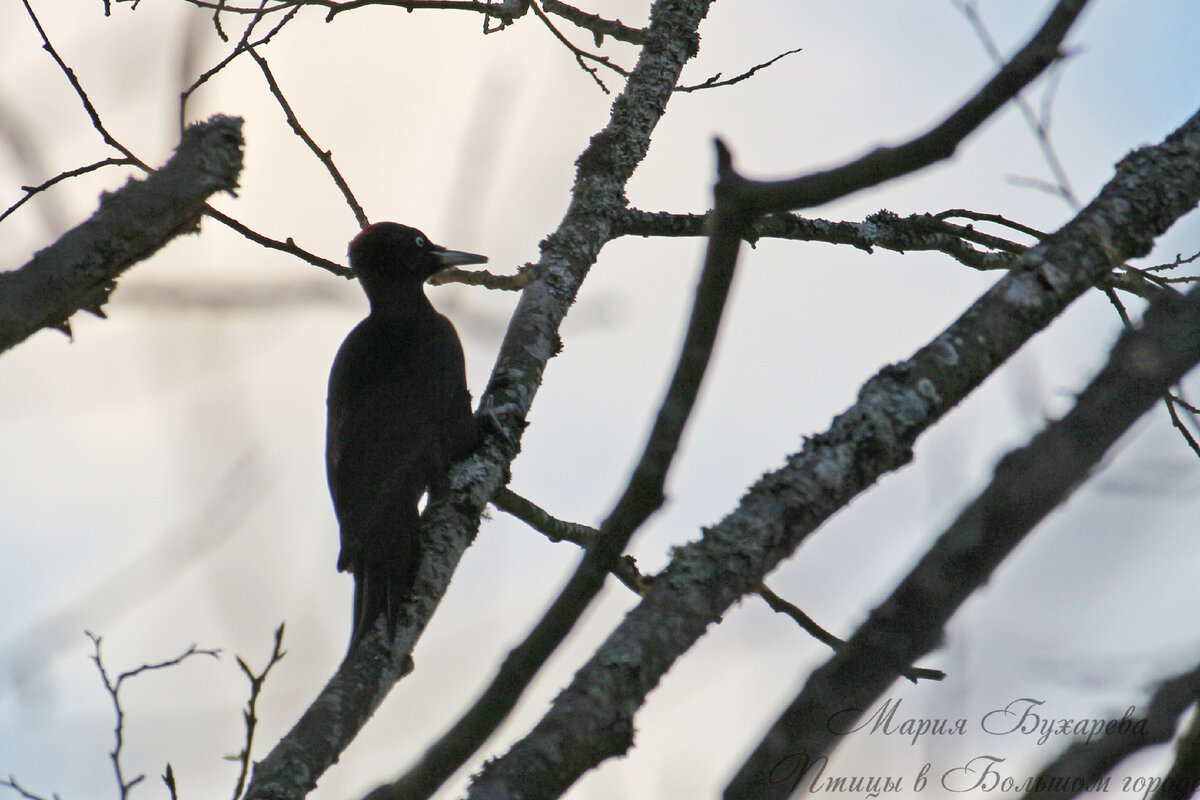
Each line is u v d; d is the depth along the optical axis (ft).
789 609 28.09
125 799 21.83
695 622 16.43
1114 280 34.91
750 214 13.70
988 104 13.38
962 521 12.28
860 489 18.22
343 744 25.88
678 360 14.14
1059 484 12.24
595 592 13.88
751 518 17.52
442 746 13.35
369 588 31.32
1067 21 13.29
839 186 13.56
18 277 19.80
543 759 14.76
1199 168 20.97
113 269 20.53
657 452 13.96
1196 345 12.57
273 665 21.63
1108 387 12.66
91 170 29.01
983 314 19.44
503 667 13.65
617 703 15.34
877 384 18.99
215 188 21.27
